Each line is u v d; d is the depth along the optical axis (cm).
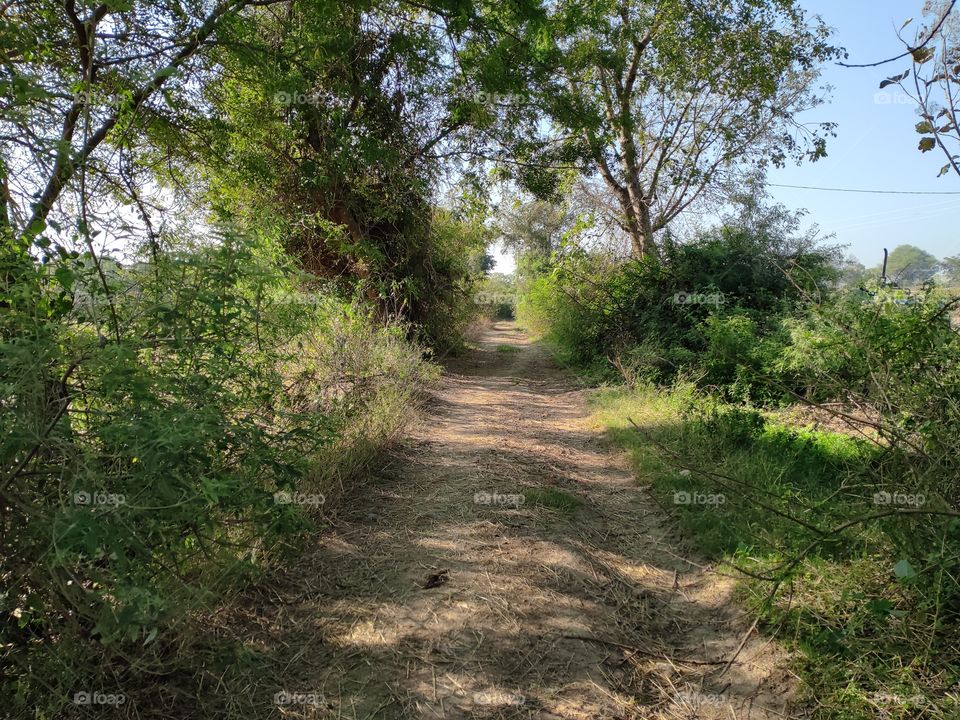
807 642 304
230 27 619
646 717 268
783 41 1488
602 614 346
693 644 325
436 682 282
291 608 334
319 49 878
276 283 322
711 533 433
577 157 1295
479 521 457
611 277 1368
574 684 287
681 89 1558
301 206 1073
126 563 222
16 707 222
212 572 299
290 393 476
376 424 608
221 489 237
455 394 1058
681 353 1015
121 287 280
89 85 320
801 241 1301
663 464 576
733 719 267
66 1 423
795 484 495
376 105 1086
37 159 285
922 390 338
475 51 976
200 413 253
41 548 222
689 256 1249
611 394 978
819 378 439
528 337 2722
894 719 250
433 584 367
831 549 345
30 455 223
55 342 237
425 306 1401
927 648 266
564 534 443
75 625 232
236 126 799
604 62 1420
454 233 1521
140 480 235
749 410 745
